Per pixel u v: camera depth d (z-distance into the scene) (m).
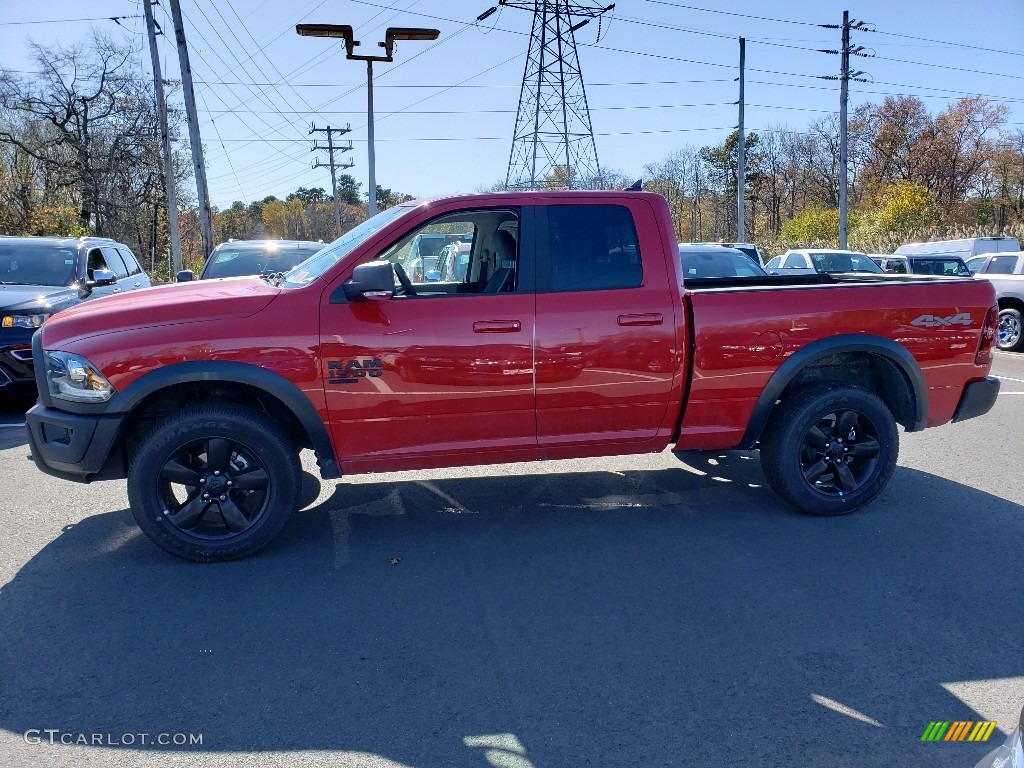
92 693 3.18
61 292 8.57
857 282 5.85
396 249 4.59
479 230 5.32
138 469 4.30
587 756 2.79
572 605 3.96
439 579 4.28
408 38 18.52
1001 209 61.09
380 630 3.71
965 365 5.30
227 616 3.84
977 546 4.73
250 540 4.48
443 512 5.35
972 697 3.16
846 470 5.21
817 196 72.94
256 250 11.34
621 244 4.80
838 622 3.77
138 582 4.23
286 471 4.49
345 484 5.95
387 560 4.54
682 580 4.25
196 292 4.69
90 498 5.59
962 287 5.25
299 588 4.16
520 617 3.84
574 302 4.67
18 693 3.17
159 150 40.41
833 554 4.61
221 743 2.87
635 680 3.28
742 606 3.94
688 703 3.11
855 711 3.06
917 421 5.36
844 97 31.53
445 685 3.24
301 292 4.45
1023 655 3.48
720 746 2.85
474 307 4.56
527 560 4.54
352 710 3.07
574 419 4.81
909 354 5.14
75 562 4.49
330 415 4.47
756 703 3.11
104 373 4.21
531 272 4.67
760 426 5.06
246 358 4.32
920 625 3.74
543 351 4.62
